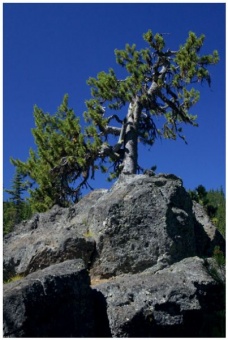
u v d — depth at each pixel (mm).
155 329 11008
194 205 18406
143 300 11227
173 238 14070
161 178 15766
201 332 11438
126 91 27016
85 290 11188
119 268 13859
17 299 10125
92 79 29078
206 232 16766
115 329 10922
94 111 28266
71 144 26750
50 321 10367
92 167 27859
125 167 28141
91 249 14344
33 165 28266
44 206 27000
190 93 28609
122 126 29422
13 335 9859
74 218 16500
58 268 11516
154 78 27906
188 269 12656
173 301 11156
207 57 26547
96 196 17203
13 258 14828
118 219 14438
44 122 29781
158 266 13500
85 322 10836
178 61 26656
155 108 29047
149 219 14305
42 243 14656
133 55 27562
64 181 27844
